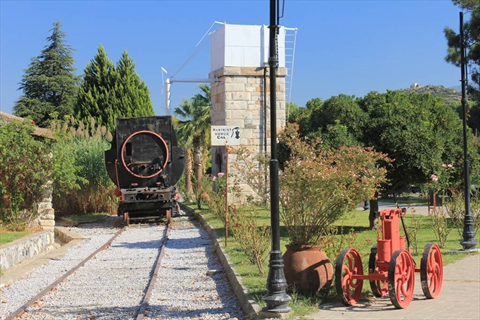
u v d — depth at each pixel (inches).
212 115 1286.9
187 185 1827.0
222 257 566.9
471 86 1392.7
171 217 1044.5
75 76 2380.7
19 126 775.1
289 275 381.7
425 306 363.3
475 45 1283.2
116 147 1039.6
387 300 383.2
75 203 1171.9
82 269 563.5
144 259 618.2
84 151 1165.7
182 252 660.7
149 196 994.7
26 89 2330.2
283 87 1256.8
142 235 850.8
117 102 1667.1
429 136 725.3
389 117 742.5
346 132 748.0
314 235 394.6
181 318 364.8
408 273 367.6
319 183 391.5
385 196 842.2
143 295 437.7
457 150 762.2
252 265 503.5
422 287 376.8
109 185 1177.4
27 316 379.6
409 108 753.0
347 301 363.9
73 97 2301.9
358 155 445.7
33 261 621.9
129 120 1037.8
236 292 421.4
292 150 467.2
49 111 2250.2
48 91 2327.8
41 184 787.4
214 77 1261.1
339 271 356.8
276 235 349.4
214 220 918.4
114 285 479.5
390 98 776.9
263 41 1226.6
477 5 1275.8
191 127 1939.0
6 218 768.3
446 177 763.4
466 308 354.6
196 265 566.9
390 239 370.9
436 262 396.2
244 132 1219.9
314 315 344.8
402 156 727.1
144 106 1721.2
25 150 759.7
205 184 1355.8
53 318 374.0
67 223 1019.9
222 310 382.0
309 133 763.4
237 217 614.2
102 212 1197.7
